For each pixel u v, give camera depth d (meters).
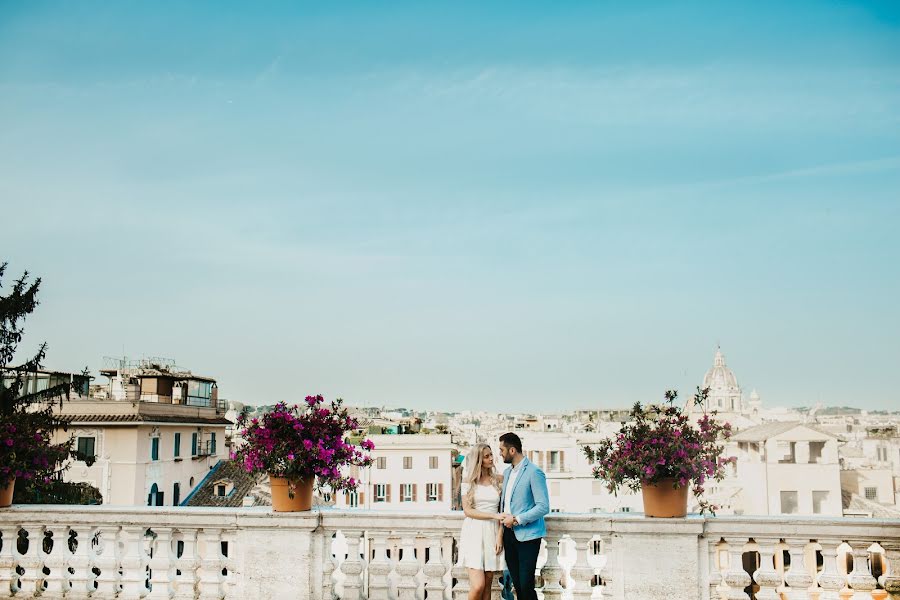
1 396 18.98
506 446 7.93
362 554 8.81
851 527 7.75
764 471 60.03
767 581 7.86
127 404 52.34
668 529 7.93
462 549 7.93
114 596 8.83
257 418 8.65
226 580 8.72
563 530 8.15
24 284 19.38
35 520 8.98
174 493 55.06
